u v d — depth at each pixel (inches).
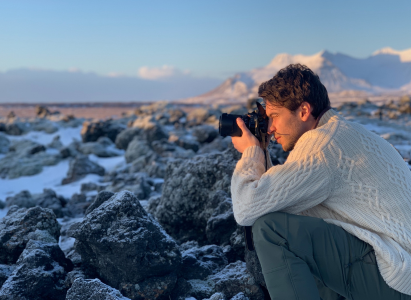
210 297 85.5
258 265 89.4
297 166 58.7
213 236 117.3
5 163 501.4
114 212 93.7
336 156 58.9
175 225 133.0
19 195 284.0
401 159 62.8
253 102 1237.7
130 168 415.8
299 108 63.0
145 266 88.1
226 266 101.1
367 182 58.0
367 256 57.6
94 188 338.3
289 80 62.3
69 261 102.7
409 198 58.4
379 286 57.0
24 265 92.7
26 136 816.3
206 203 129.2
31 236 108.4
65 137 815.1
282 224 58.5
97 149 593.9
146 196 258.8
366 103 1421.0
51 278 91.7
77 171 417.4
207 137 613.3
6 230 110.0
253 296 89.3
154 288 89.0
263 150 69.8
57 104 6614.2
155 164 354.9
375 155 59.1
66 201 288.8
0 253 108.3
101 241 89.7
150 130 634.2
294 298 55.7
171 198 133.5
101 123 733.3
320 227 58.1
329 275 58.6
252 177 63.4
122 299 79.6
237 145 71.1
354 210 58.6
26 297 88.5
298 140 63.3
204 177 131.0
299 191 58.1
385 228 57.0
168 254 90.6
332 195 59.4
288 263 56.8
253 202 59.9
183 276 98.0
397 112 1216.8
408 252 57.2
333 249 57.7
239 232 109.6
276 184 58.9
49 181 441.1
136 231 90.3
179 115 1125.7
